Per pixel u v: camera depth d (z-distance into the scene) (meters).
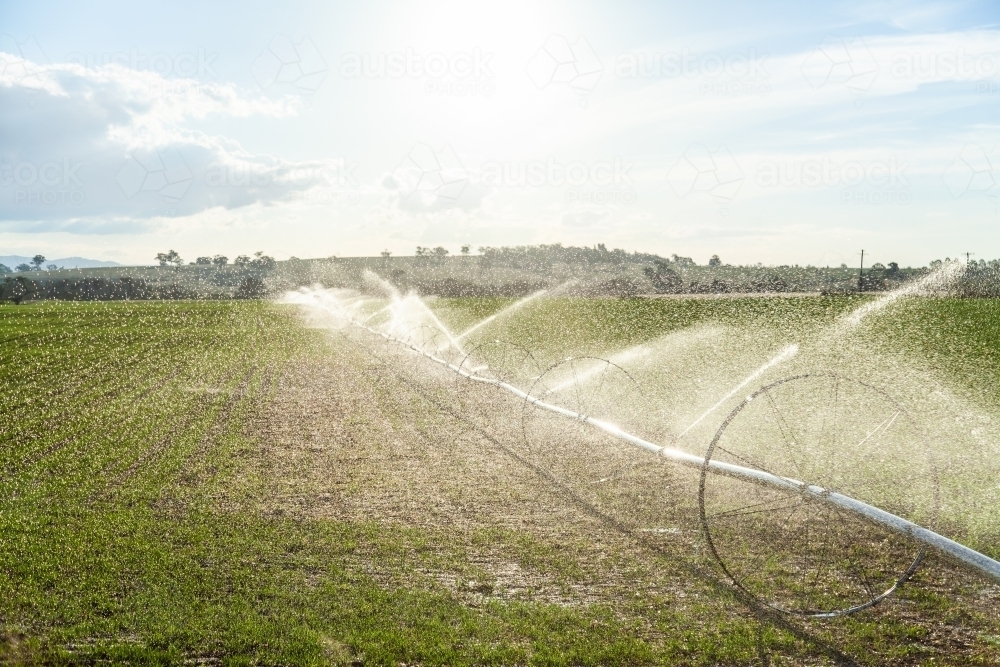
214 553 6.66
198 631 5.18
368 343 27.58
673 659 4.83
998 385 14.71
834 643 5.05
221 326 35.88
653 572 6.21
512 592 5.84
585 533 7.16
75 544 6.89
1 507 8.13
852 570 6.23
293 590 5.86
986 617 5.41
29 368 20.98
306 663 4.75
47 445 11.35
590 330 29.70
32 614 5.48
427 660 4.79
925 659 4.86
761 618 5.41
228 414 13.75
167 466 9.90
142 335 31.16
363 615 5.42
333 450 10.73
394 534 7.16
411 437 11.51
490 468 9.57
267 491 8.67
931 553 6.52
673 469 9.20
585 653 4.86
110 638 5.13
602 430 10.39
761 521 7.32
